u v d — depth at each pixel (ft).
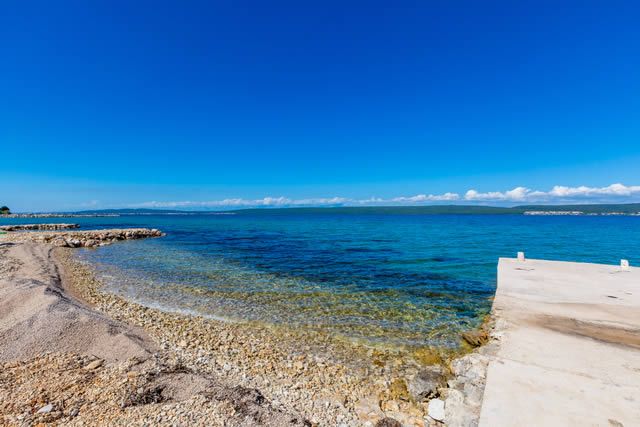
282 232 190.90
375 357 27.55
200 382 19.48
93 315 28.66
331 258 85.56
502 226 250.37
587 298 36.11
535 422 14.87
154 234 161.68
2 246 80.48
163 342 28.45
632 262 82.17
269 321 36.60
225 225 283.79
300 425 15.99
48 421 15.01
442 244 120.88
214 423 15.23
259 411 16.52
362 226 257.96
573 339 24.53
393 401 20.57
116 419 15.30
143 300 44.65
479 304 43.86
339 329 34.22
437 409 18.51
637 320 28.91
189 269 69.10
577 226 248.32
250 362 25.91
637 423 14.47
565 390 17.29
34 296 32.60
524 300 35.50
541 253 96.78
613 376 18.66
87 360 21.74
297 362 26.30
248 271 67.10
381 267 71.87
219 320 36.68
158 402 16.99
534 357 21.27
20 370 20.07
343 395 21.30
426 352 28.60
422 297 47.29
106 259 81.82
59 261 71.56
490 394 17.10
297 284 55.36
